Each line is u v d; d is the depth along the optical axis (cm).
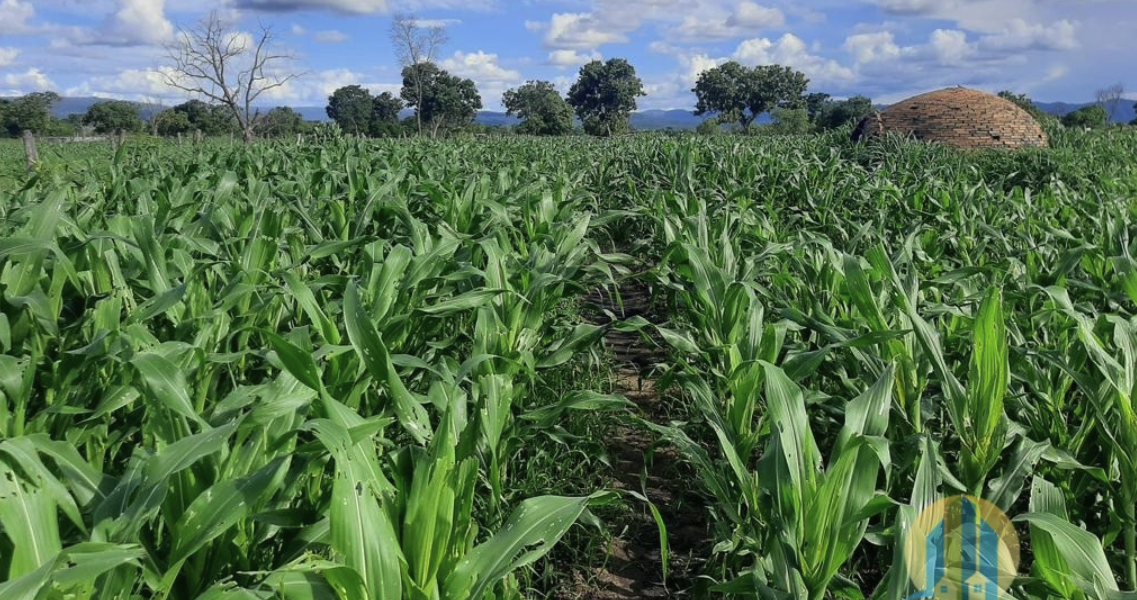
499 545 198
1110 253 488
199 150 1388
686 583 328
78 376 273
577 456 411
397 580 176
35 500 170
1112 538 279
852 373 380
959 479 285
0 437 229
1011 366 335
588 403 324
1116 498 274
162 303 288
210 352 309
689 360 455
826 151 1839
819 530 219
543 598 317
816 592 219
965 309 387
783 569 228
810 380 430
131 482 197
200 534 181
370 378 274
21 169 1603
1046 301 411
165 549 212
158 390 217
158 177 924
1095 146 1836
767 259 510
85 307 324
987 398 265
